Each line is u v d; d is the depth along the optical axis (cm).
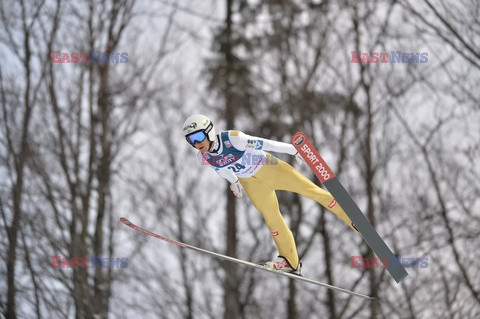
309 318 3388
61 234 2617
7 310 2509
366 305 3034
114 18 2973
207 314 3200
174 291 3136
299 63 3503
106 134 2909
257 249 3369
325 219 3384
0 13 2900
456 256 2825
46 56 2839
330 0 3522
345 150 3416
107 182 2917
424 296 2856
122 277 2936
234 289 3167
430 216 2988
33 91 2816
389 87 3512
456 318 2723
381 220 3328
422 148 3247
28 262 2541
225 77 3462
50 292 2555
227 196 3441
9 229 2567
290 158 3325
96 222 2761
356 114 3425
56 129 2827
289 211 3372
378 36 3481
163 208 3403
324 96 3444
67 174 2686
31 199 2739
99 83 2966
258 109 3522
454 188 3166
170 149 3672
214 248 3444
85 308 2512
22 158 2669
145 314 3038
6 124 2764
